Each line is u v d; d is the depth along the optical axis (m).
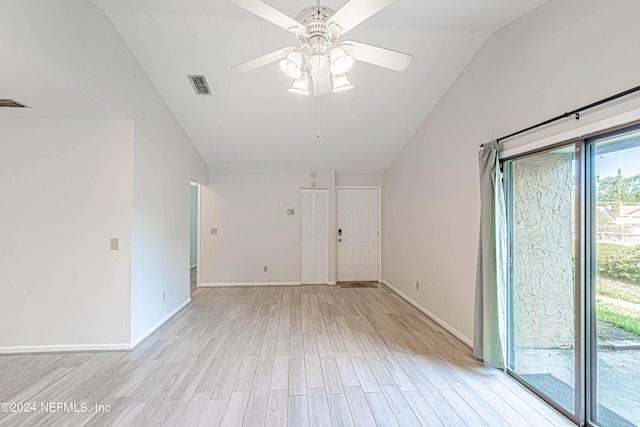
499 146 2.77
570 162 2.17
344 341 3.37
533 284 2.52
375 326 3.83
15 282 3.03
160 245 3.83
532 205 2.53
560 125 2.16
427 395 2.36
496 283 2.74
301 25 1.63
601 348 1.96
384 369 2.75
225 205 5.96
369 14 1.48
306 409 2.18
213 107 4.05
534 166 2.51
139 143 3.27
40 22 2.01
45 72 2.12
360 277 6.43
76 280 3.08
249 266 5.99
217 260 5.94
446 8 2.48
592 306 2.02
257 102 3.95
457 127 3.51
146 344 3.27
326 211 6.20
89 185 3.10
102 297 3.11
